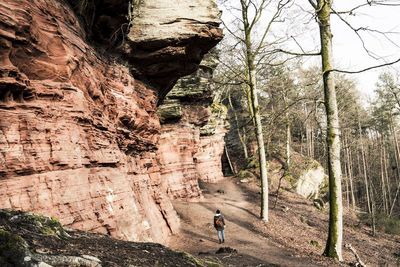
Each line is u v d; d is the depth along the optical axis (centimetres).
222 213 1833
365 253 1598
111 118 1000
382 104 3959
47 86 643
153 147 1487
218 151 3297
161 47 1220
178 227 1432
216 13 1266
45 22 700
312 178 3180
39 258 291
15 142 529
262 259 991
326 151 1179
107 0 927
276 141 3794
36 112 593
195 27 1216
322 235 1694
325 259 1060
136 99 1255
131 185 1027
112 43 1095
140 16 1205
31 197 517
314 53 1230
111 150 869
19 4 609
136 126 1221
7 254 280
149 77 1412
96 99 888
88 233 502
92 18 962
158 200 1378
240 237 1380
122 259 379
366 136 4850
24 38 603
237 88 3859
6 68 537
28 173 539
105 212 711
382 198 3912
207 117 2425
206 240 1290
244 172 3152
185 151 2162
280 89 3112
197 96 2289
